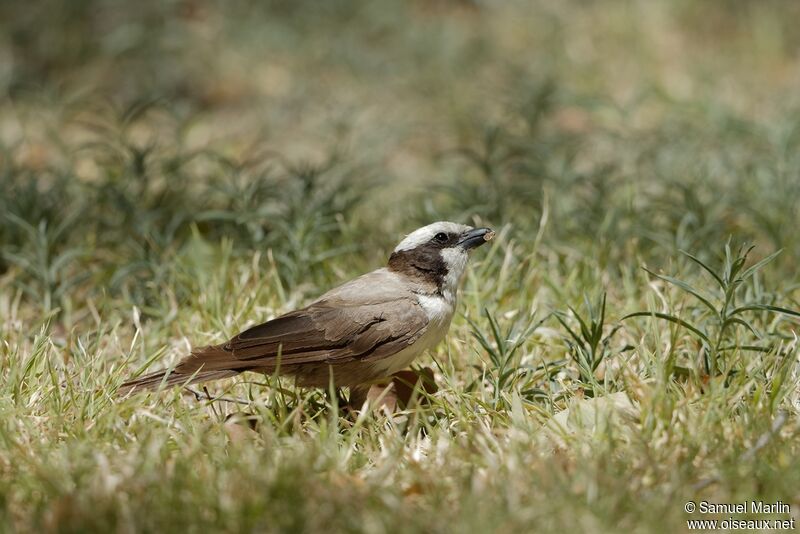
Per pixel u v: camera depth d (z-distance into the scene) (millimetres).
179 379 9586
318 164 19531
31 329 11625
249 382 9984
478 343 10945
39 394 9656
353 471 8555
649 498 7695
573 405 9102
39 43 24609
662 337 10555
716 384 9203
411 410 9383
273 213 13984
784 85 23422
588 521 7293
